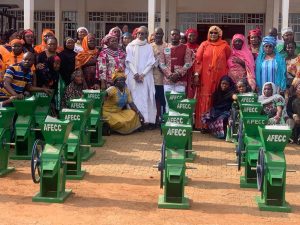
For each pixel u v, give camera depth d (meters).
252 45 7.19
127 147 6.08
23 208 3.80
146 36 7.10
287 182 4.72
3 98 5.76
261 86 6.63
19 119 5.40
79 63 6.84
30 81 5.80
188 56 6.94
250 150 4.50
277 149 3.94
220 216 3.72
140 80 6.98
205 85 6.91
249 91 6.61
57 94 6.41
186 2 11.86
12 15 11.88
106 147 6.06
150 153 5.77
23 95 5.63
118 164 5.23
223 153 5.87
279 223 3.60
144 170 5.01
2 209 3.77
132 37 7.80
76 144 4.59
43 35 6.93
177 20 11.98
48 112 5.80
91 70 6.85
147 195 4.20
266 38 6.64
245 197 4.22
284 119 6.47
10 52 5.97
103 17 12.23
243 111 5.09
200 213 3.78
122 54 6.95
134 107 6.98
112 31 7.14
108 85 6.85
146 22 12.12
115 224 3.50
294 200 4.17
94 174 4.82
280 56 6.59
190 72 7.05
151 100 7.10
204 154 5.80
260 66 6.64
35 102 5.46
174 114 4.77
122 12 12.16
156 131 7.20
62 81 6.51
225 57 6.90
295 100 6.48
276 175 3.83
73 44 6.69
